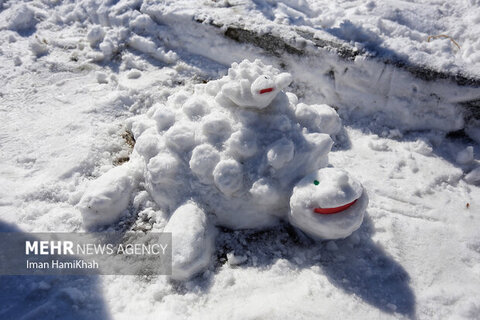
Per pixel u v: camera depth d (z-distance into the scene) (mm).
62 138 3080
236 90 2236
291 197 2139
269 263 2260
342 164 2908
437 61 3016
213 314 1995
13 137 3105
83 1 4297
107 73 3752
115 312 2061
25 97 3500
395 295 2096
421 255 2316
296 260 2258
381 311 2010
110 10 4074
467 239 2404
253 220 2379
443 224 2504
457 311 2027
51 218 2520
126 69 3791
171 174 2354
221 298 2082
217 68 3676
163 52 3805
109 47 3854
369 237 2393
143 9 3967
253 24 3482
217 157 2275
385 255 2293
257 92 2143
